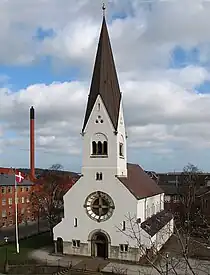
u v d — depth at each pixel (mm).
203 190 113062
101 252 70812
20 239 90062
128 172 80000
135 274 59969
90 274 60125
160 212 90812
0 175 128375
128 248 68062
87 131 73000
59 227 73188
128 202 69062
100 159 71562
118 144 72000
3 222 122312
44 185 115062
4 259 69250
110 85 74375
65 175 130750
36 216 125812
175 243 80250
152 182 95312
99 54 75625
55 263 66500
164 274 28438
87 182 72000
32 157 143750
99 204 71188
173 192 136500
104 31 76250
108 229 69750
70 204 72750
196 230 51469
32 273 61812
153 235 69000
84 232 71500
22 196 132250
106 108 72312
